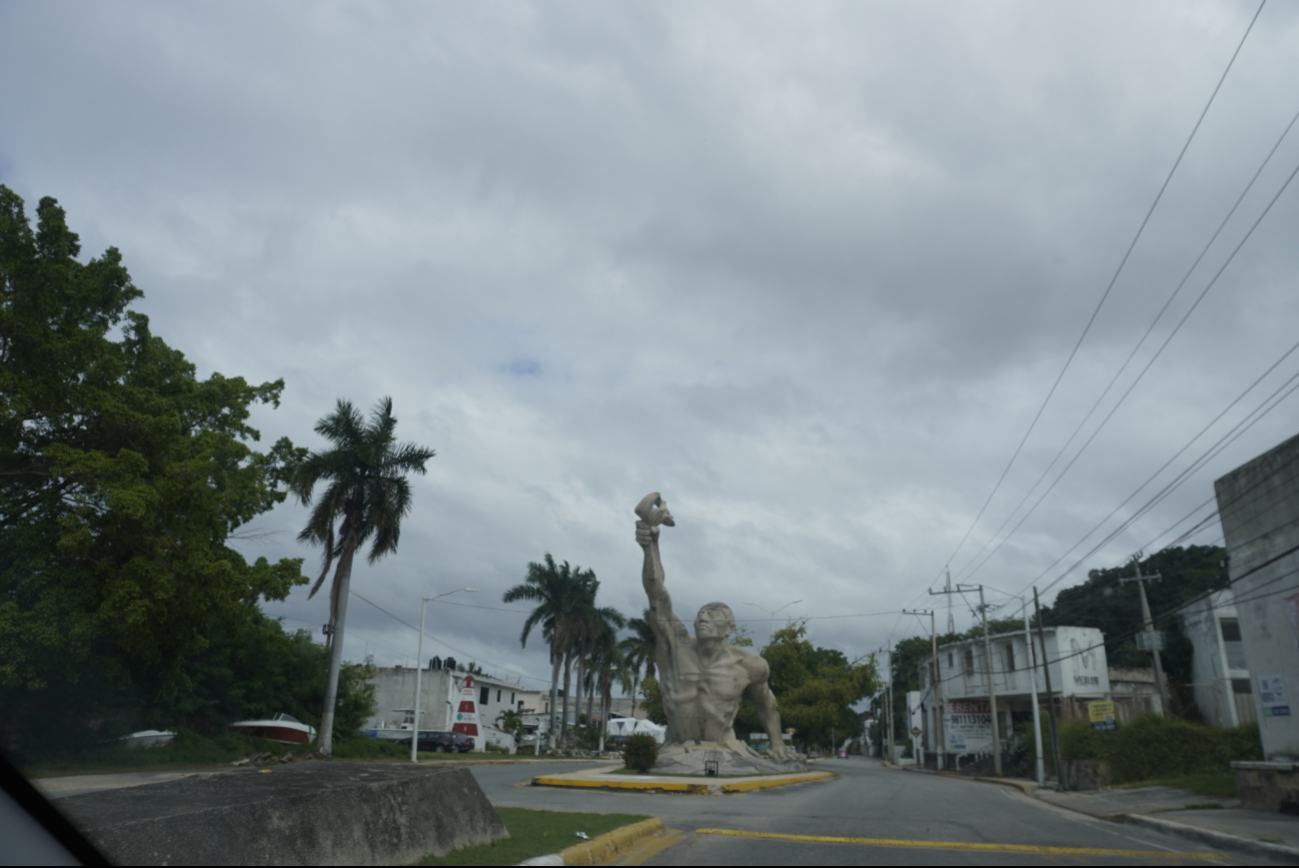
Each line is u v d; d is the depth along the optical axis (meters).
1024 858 10.31
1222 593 46.66
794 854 10.18
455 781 9.53
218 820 6.51
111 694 27.11
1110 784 30.52
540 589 61.62
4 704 24.89
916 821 14.79
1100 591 59.59
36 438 24.97
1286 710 19.55
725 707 34.28
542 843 9.52
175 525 25.86
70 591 23.78
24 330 23.06
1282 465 19.69
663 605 35.50
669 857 9.89
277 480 34.69
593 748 62.62
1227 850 12.42
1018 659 55.09
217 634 36.75
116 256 27.25
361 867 7.43
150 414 26.30
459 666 77.50
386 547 38.12
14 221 23.48
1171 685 44.12
